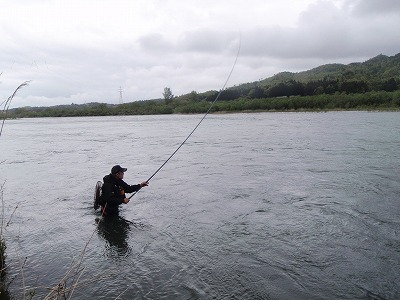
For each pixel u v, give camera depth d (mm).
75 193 10273
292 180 11008
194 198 9297
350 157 14719
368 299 4559
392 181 10430
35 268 5512
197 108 81688
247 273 5246
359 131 25281
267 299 4578
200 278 5125
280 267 5418
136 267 5496
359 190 9570
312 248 6051
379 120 36000
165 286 4914
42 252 6109
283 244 6234
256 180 11188
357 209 7992
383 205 8242
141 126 41781
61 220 7801
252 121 43219
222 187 10398
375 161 13633
